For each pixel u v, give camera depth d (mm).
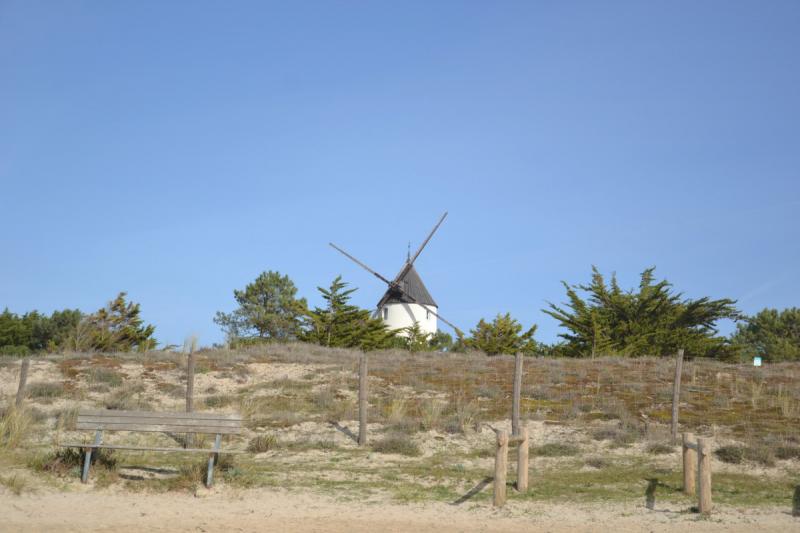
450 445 17969
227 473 13961
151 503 12297
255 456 16688
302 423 19734
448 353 33938
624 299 43000
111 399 21562
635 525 11406
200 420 13727
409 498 13148
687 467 13430
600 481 14586
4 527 10508
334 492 13492
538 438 18422
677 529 11141
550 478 14898
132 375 24719
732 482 14453
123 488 13039
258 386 24047
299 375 25797
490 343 46062
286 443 17812
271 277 67062
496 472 12719
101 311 47812
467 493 13625
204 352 29453
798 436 17484
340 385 24266
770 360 67125
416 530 11039
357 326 47156
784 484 14312
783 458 16141
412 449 17234
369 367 27125
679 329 41969
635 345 40250
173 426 13664
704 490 12023
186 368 25781
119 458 15070
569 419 19906
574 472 15500
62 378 24031
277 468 15398
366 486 14047
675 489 13836
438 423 19406
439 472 15375
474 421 19688
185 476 13602
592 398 22156
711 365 28312
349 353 31875
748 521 11594
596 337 40094
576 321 41188
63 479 13164
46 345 58656
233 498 12805
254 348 31609
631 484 14312
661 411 20484
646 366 28000
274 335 63500
